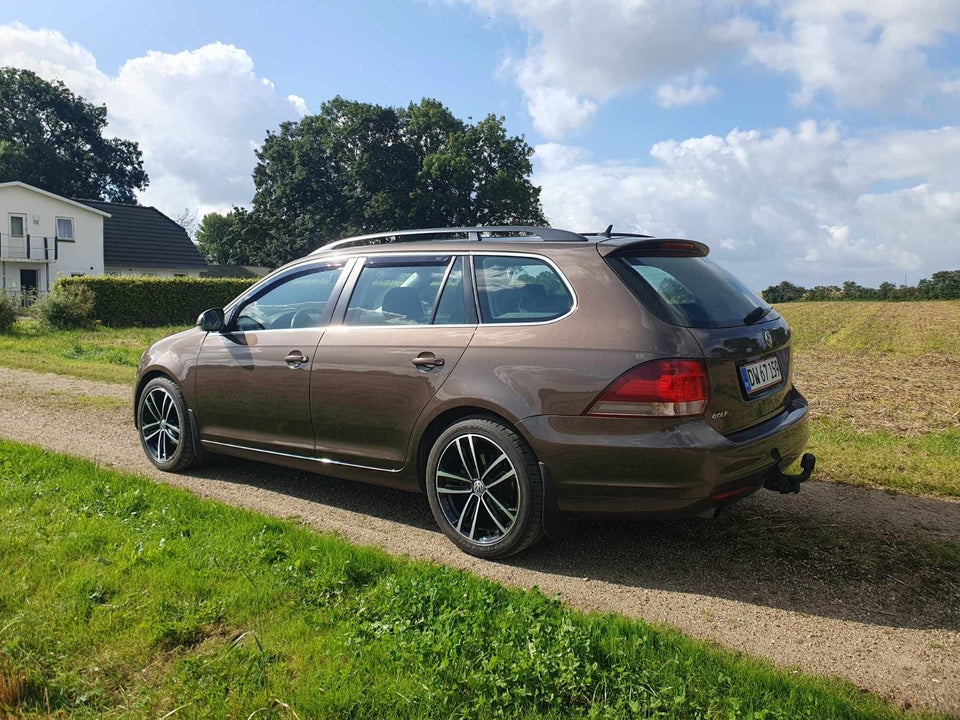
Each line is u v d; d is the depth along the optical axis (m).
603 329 3.80
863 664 3.04
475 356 4.13
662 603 3.58
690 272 4.19
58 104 61.94
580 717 2.55
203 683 2.66
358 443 4.66
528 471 3.90
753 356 3.96
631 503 3.73
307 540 4.04
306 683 2.67
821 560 4.08
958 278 56.78
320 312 5.02
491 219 61.94
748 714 2.54
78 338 19.03
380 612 3.22
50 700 2.57
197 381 5.53
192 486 5.43
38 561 3.63
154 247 48.84
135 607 3.21
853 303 52.97
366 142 60.66
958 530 4.52
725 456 3.61
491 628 3.07
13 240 41.31
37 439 6.73
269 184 63.09
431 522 4.75
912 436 7.33
